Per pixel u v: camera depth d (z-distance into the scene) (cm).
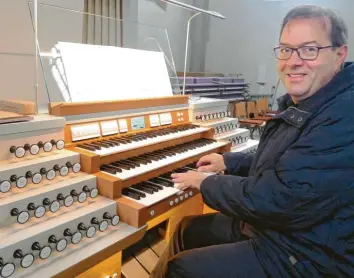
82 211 118
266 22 534
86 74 163
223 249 112
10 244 95
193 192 157
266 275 105
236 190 106
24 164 114
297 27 100
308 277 100
